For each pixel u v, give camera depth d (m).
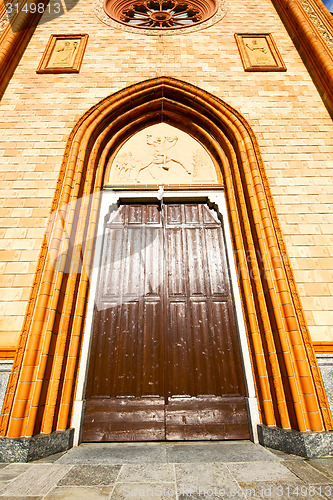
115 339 3.82
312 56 5.64
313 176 4.47
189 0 8.02
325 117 5.07
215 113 5.18
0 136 4.79
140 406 3.41
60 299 3.52
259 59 5.97
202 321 3.96
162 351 3.73
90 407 3.39
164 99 5.52
